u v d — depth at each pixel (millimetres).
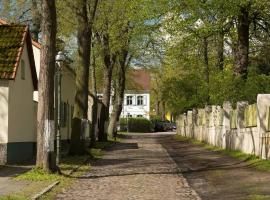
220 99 33812
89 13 29922
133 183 17594
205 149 35625
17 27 24578
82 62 28688
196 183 17594
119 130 88812
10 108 22969
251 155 24984
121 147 40031
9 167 21328
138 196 14695
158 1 34719
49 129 18781
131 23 41094
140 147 39969
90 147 36188
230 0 31594
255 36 39750
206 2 33281
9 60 23031
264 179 17688
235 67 34375
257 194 14453
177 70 56844
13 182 16703
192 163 25172
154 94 111000
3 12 36469
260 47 43812
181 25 34906
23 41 23969
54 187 15969
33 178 17453
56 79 27328
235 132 29500
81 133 28391
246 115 26953
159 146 41438
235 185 16625
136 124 87812
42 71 18844
